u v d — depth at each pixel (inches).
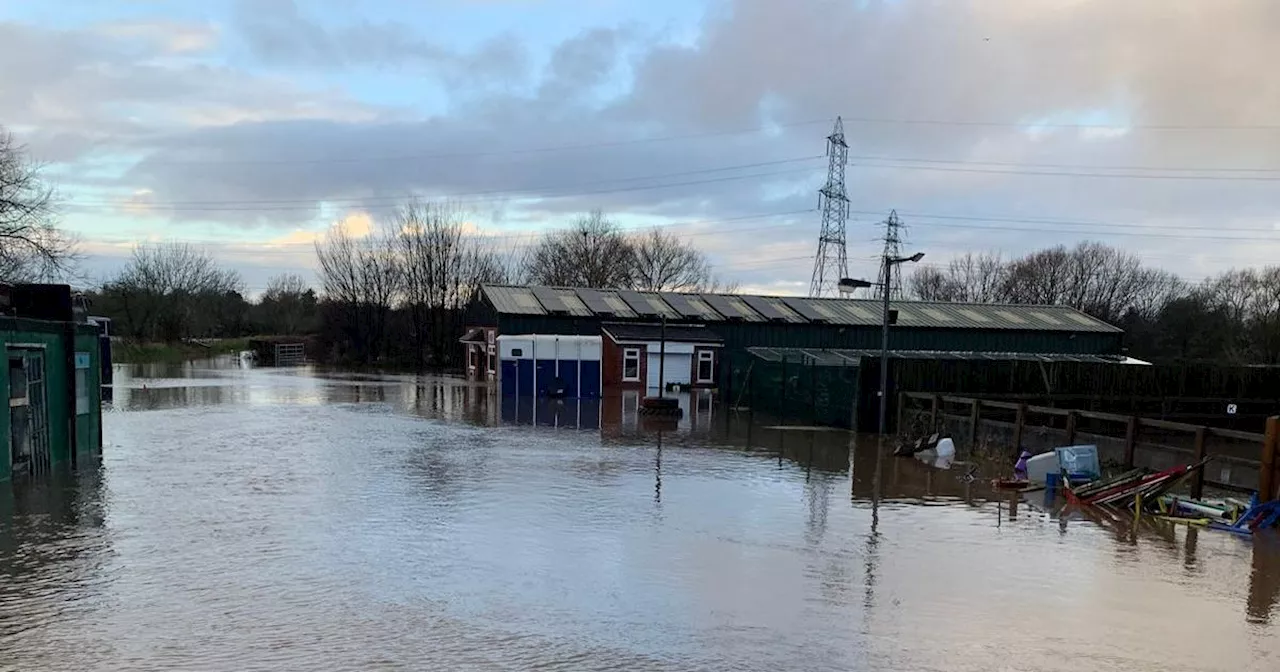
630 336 1440.7
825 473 619.5
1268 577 352.5
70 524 405.7
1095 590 330.0
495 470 585.6
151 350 2556.6
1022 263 3334.2
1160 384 1055.0
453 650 249.6
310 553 356.5
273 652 244.7
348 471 572.1
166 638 254.7
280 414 981.8
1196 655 262.5
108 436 754.2
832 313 1627.7
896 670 243.4
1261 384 1093.1
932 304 1761.8
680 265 3031.5
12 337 518.3
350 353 2659.9
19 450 530.6
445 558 351.6
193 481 527.8
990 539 414.9
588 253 2839.6
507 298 1545.3
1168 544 410.6
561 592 309.1
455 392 1369.3
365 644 252.8
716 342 1476.4
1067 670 247.6
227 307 3481.8
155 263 2898.6
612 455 681.0
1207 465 550.0
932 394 826.8
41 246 1307.8
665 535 402.6
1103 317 3041.3
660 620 281.1
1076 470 553.0
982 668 247.0
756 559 363.6
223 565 336.2
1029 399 974.4
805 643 263.0
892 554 379.6
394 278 2628.0
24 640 251.0
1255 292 2719.0
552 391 1321.4
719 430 906.7
